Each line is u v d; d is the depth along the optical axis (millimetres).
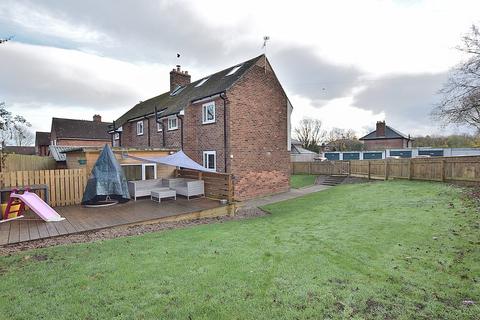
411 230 6617
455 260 4715
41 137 44812
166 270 4547
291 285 4016
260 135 17672
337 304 3504
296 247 5824
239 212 12289
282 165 19234
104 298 3648
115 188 11062
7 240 6676
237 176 16359
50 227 7926
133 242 6355
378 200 11508
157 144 21234
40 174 10773
